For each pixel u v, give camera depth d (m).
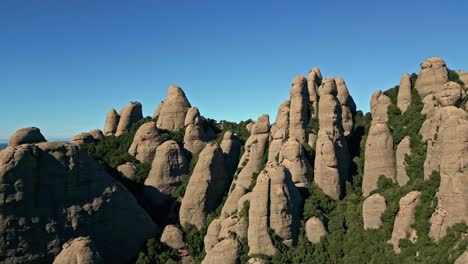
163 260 78.50
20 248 68.56
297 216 75.75
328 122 88.62
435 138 69.81
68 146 77.88
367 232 71.75
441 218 62.22
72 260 67.12
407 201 67.44
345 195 83.12
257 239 71.62
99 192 78.69
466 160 61.66
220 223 79.56
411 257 62.12
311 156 88.00
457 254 56.66
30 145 73.62
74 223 74.31
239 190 83.88
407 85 90.00
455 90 77.38
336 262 70.38
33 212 71.12
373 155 80.56
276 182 74.44
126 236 80.38
